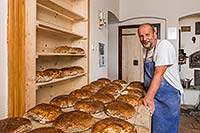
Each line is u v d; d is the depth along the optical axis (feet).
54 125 4.18
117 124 3.95
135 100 6.36
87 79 10.99
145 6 18.44
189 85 19.24
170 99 6.99
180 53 20.18
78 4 10.91
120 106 5.40
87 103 5.57
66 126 4.08
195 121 14.70
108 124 3.95
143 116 5.36
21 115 5.44
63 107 5.74
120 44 20.43
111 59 20.79
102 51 14.25
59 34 9.42
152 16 18.28
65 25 10.36
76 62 11.06
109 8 15.98
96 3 12.81
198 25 20.04
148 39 6.70
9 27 5.28
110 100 6.41
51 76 7.18
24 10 5.49
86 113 4.63
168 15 17.81
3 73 5.25
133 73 20.17
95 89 8.24
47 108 4.86
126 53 20.30
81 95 6.75
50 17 8.93
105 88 7.84
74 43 11.09
